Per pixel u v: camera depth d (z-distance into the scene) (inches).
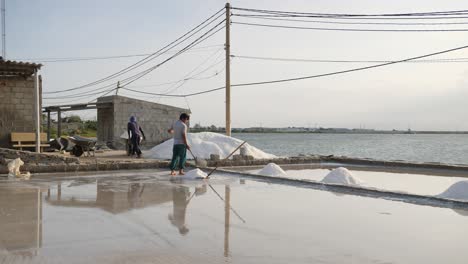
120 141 852.6
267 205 253.0
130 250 156.3
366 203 262.7
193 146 600.4
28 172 423.5
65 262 141.6
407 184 386.9
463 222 209.8
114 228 190.9
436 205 256.4
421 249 162.1
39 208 238.8
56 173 435.5
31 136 581.0
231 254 152.8
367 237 179.2
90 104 887.7
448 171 518.6
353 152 1640.0
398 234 184.9
